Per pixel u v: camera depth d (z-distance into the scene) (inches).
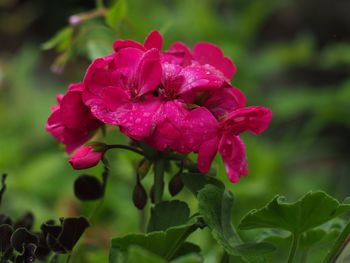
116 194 41.5
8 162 47.5
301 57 60.8
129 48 20.8
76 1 95.3
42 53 83.8
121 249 20.3
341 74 79.5
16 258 21.2
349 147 75.7
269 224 21.1
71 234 21.3
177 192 21.8
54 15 95.7
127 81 20.7
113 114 20.4
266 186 39.9
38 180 44.3
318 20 81.0
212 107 20.9
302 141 60.5
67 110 21.0
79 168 20.9
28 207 41.4
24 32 95.2
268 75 79.4
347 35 80.8
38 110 57.6
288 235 23.2
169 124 20.2
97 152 21.0
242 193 37.1
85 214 36.8
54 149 55.9
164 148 20.4
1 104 58.2
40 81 74.9
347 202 21.2
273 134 71.6
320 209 20.6
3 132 56.4
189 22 55.1
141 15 50.1
